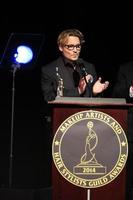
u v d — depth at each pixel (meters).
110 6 18.12
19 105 19.52
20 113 18.95
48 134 10.41
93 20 18.27
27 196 11.30
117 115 8.28
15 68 13.32
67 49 9.70
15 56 13.17
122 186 8.31
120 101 8.30
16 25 18.88
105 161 8.28
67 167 8.27
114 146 8.29
